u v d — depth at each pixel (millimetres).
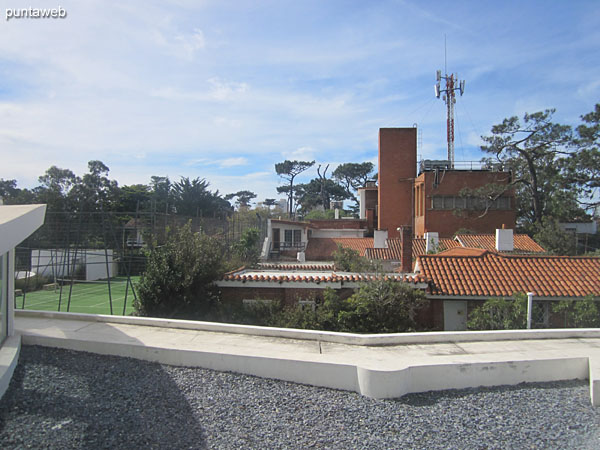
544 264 16109
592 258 16391
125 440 5691
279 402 7242
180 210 49562
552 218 37719
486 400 7637
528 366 8500
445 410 7207
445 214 41562
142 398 6984
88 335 9492
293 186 88000
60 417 6070
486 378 8289
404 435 6359
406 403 7441
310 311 13977
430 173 41781
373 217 52094
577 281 14953
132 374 7953
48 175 54562
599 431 6578
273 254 37781
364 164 86625
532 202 46500
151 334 9992
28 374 7508
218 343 9391
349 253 23328
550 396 7848
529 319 12461
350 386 7914
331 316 13594
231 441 5953
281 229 40781
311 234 46938
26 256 24484
